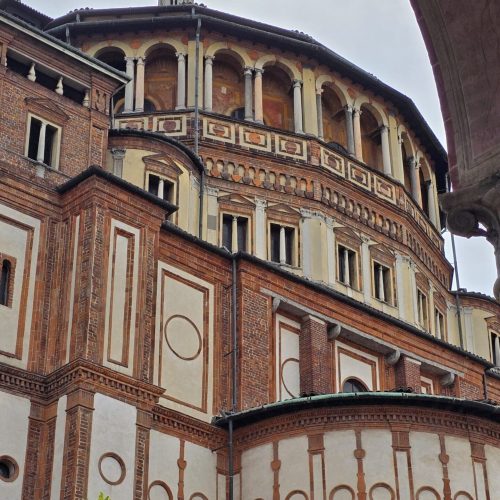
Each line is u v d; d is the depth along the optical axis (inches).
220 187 1764.3
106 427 1179.9
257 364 1435.8
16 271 1254.3
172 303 1381.6
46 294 1268.5
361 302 1734.7
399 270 1905.8
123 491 1167.6
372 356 1637.6
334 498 1250.0
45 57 1391.5
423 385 1705.2
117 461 1176.8
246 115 1861.5
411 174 2076.8
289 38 1905.8
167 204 1365.7
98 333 1222.3
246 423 1347.2
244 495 1311.5
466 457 1304.1
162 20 1855.3
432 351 1723.7
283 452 1300.4
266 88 1936.5
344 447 1277.1
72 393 1178.6
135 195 1337.4
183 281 1411.2
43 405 1205.7
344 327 1582.2
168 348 1348.4
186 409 1333.7
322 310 1563.7
